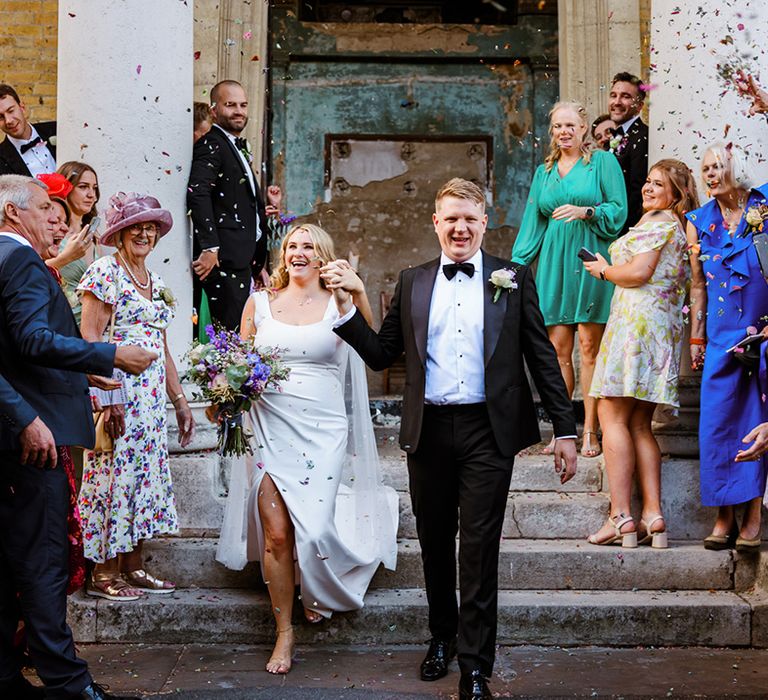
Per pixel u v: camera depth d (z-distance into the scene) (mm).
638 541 5496
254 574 5273
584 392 6250
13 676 4152
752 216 5184
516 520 5586
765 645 5012
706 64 5844
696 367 5547
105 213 5367
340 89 8984
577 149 6270
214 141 6137
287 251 5055
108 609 5027
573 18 7902
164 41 5719
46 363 3834
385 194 9016
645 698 4328
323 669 4680
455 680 4539
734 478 5234
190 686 4453
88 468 5051
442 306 4398
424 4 9625
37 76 8039
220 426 4773
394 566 5152
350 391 5164
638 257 5410
